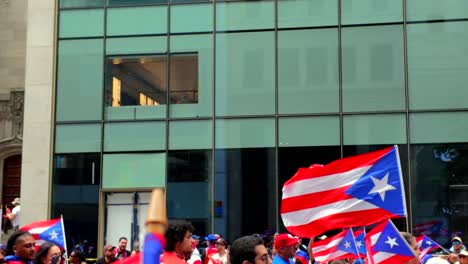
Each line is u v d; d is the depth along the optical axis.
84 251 22.28
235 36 22.72
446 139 21.28
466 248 20.44
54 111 23.25
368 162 9.16
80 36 23.48
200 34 22.89
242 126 22.25
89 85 23.23
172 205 22.17
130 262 5.31
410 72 21.73
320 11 22.42
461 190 20.89
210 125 22.41
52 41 23.56
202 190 22.11
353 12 22.23
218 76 22.61
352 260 12.80
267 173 21.89
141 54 23.11
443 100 21.47
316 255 12.47
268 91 22.30
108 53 23.28
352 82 21.94
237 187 21.95
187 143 22.45
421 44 21.81
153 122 22.72
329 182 9.22
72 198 22.72
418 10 21.94
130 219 22.47
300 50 22.36
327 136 21.81
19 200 24.23
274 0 22.67
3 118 26.48
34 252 8.12
